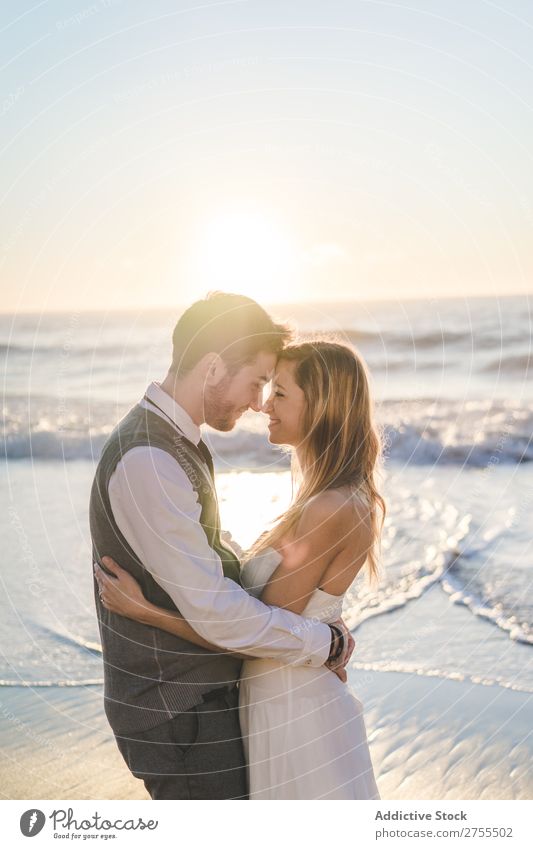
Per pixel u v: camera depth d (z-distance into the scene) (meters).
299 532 2.57
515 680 4.58
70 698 4.45
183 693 2.48
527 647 4.97
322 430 2.64
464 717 4.16
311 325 17.02
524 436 12.23
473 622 5.46
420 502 8.79
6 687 4.59
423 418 13.07
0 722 4.17
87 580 6.33
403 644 5.13
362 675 4.75
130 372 16.27
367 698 4.45
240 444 10.80
